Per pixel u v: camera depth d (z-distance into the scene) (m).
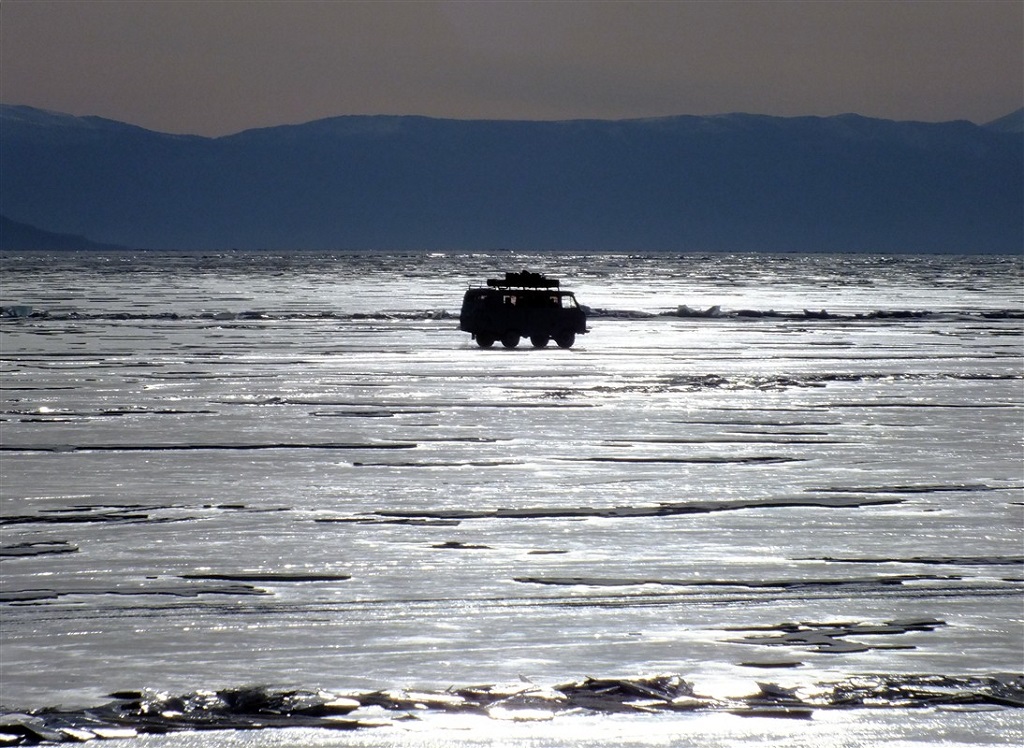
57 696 36.72
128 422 94.00
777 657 40.62
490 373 130.75
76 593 47.84
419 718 34.81
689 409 103.31
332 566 52.03
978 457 80.88
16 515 61.62
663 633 43.16
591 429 91.62
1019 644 42.22
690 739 33.19
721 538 57.44
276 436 87.62
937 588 49.25
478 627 43.59
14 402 105.19
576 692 37.06
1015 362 149.25
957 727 34.16
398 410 101.38
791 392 116.19
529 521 60.81
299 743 32.81
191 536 57.22
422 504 64.69
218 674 38.69
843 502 65.94
